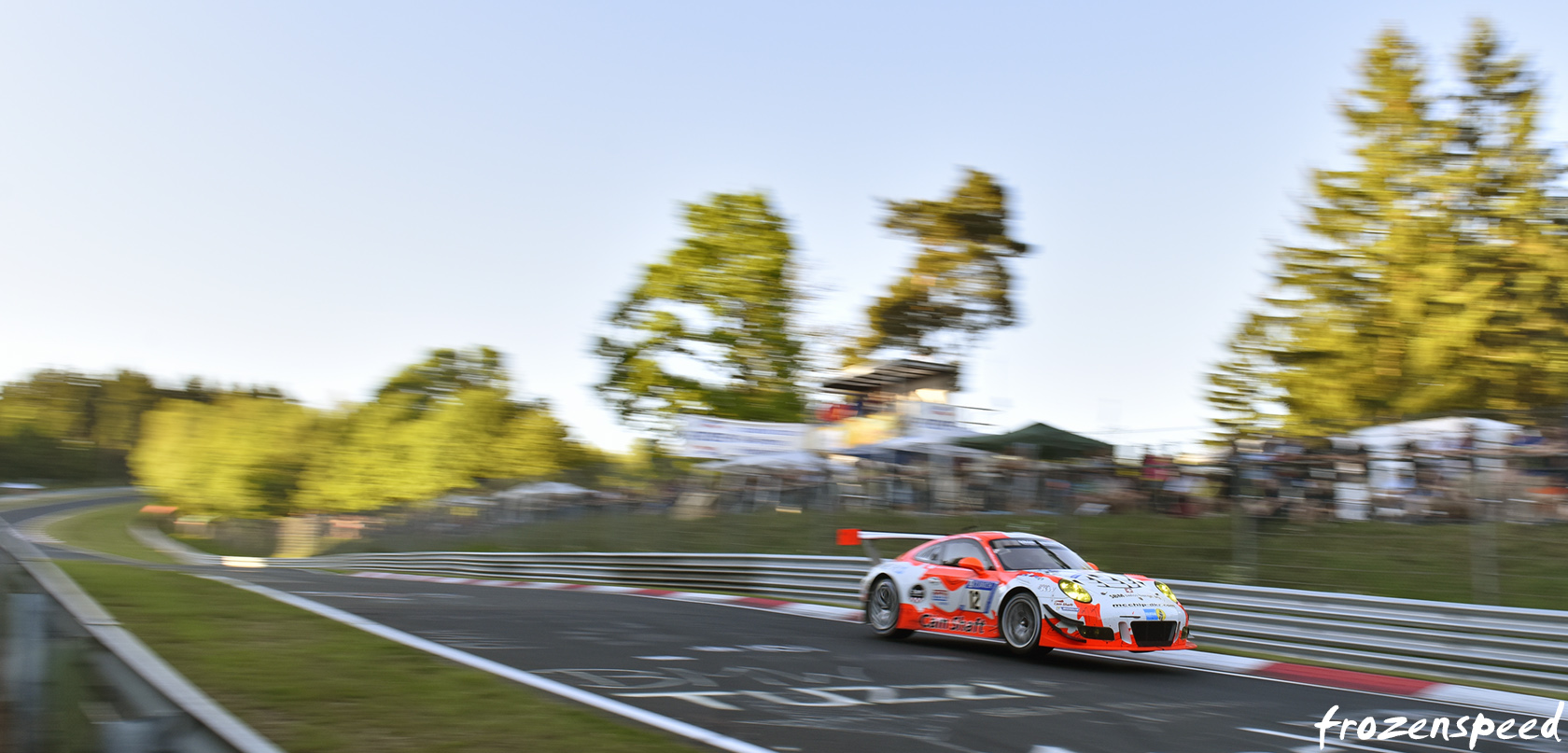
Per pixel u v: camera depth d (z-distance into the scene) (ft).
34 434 345.10
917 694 22.13
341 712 16.69
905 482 55.26
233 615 28.76
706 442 72.54
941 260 90.63
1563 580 28.86
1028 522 46.44
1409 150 71.20
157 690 8.21
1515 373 62.59
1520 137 69.21
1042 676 25.79
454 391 164.35
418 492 139.64
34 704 12.05
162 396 428.56
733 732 17.53
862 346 94.32
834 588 46.26
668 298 96.32
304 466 187.62
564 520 74.18
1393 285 69.87
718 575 52.80
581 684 21.77
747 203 97.40
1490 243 68.28
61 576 25.67
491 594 47.03
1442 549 32.83
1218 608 34.06
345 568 95.04
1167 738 18.37
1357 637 30.04
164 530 205.98
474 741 15.12
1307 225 75.15
